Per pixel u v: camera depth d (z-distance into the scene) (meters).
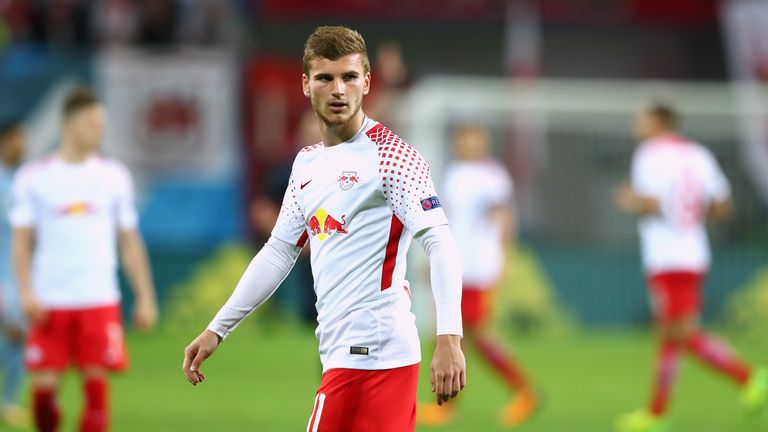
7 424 29.23
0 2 57.22
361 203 14.15
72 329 22.78
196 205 53.88
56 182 22.95
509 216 32.34
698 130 57.22
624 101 56.75
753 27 63.66
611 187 56.47
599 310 55.16
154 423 28.91
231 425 28.77
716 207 31.12
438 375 13.45
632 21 64.25
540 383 38.84
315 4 62.75
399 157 14.07
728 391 37.56
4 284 30.03
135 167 54.03
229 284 53.16
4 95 54.84
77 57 55.47
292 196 14.95
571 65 65.19
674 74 65.62
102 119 23.34
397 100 52.53
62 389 35.09
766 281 54.78
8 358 30.38
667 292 29.89
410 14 63.25
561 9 63.81
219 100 54.81
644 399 35.31
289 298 53.25
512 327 54.22
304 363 43.03
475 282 31.59
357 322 14.17
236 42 58.44
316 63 14.02
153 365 41.78
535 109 56.50
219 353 45.78
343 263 14.27
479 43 65.00
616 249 55.59
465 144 32.44
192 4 57.66
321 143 14.97
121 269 52.84
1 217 30.31
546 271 54.84
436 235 13.89
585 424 30.25
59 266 22.80
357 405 14.16
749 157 57.00
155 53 55.00
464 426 29.80
